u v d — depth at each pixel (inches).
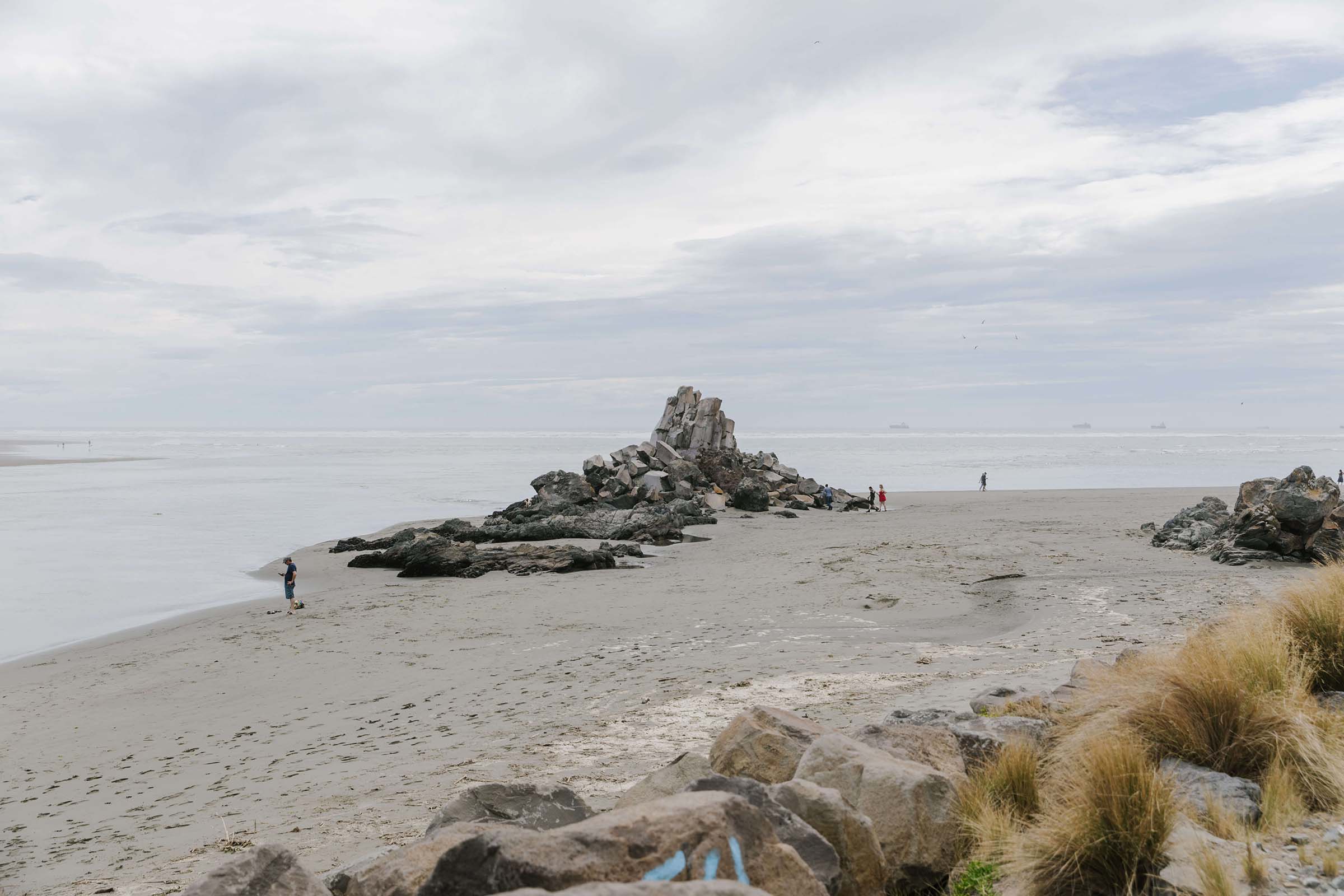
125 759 471.5
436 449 7057.1
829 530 1598.2
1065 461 4899.1
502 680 583.2
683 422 2536.9
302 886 168.1
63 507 2207.2
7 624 890.7
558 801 220.5
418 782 365.7
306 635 792.9
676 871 135.6
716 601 876.0
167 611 955.3
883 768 199.6
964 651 589.3
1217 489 2674.7
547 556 1203.2
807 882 147.6
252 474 3671.3
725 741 239.0
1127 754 191.6
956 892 181.3
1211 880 161.8
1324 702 268.4
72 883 295.3
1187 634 341.7
